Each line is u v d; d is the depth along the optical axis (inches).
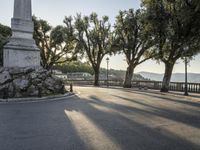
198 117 464.4
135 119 438.3
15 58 908.0
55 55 1952.5
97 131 343.3
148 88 1424.7
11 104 644.7
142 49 1443.2
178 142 292.4
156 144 282.8
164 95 952.9
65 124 389.7
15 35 933.2
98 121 416.8
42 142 287.7
